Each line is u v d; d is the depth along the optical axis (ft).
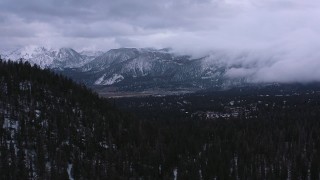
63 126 613.11
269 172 641.40
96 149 606.96
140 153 622.13
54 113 643.04
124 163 593.01
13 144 547.08
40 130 597.93
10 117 606.14
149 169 602.85
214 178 625.82
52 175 518.37
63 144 585.22
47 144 566.77
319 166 655.76
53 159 549.95
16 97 648.38
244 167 646.33
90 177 547.08
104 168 569.23
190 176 603.67
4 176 500.33
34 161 536.42
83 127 647.97
